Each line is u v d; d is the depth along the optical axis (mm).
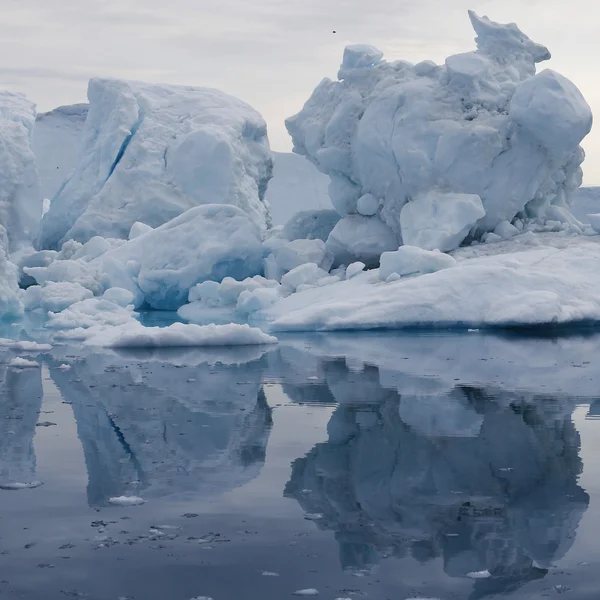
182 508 4723
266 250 20719
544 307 13680
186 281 18859
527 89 17641
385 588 3664
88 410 7453
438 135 18062
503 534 4305
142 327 13469
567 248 16734
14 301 16891
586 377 9242
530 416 7109
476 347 11977
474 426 6750
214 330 12461
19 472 5434
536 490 5043
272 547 4133
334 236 19812
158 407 7598
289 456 5848
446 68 18922
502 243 17891
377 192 19359
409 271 16062
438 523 4480
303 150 21859
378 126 18828
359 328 14125
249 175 25078
